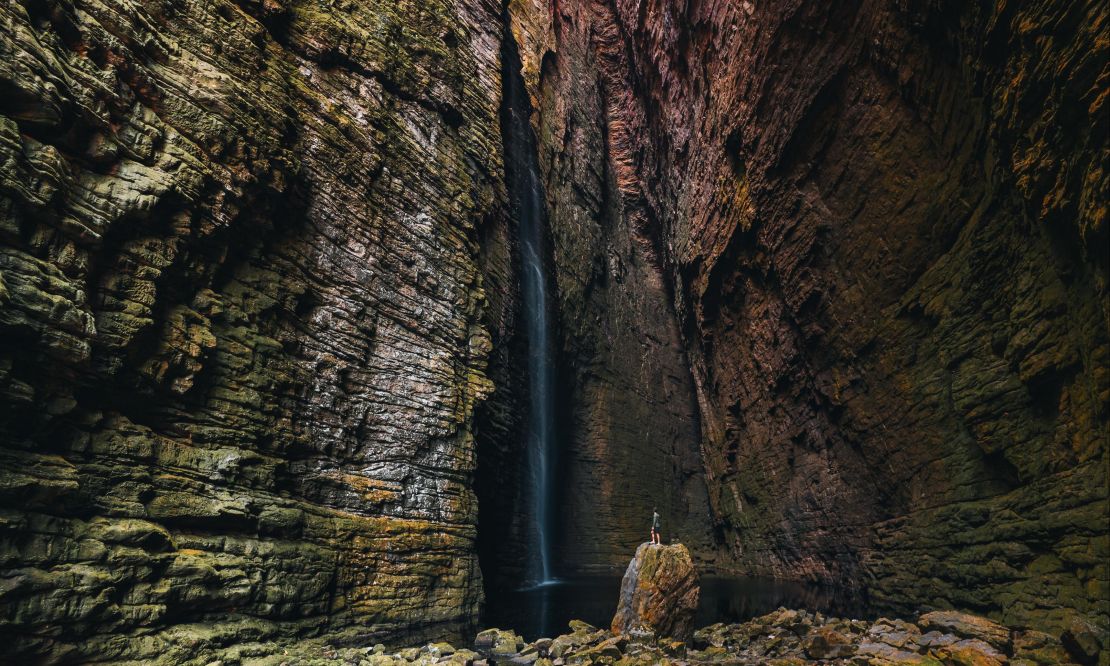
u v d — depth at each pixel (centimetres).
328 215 1265
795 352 2344
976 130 1209
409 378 1372
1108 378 814
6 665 610
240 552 908
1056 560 988
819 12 1742
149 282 848
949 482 1388
